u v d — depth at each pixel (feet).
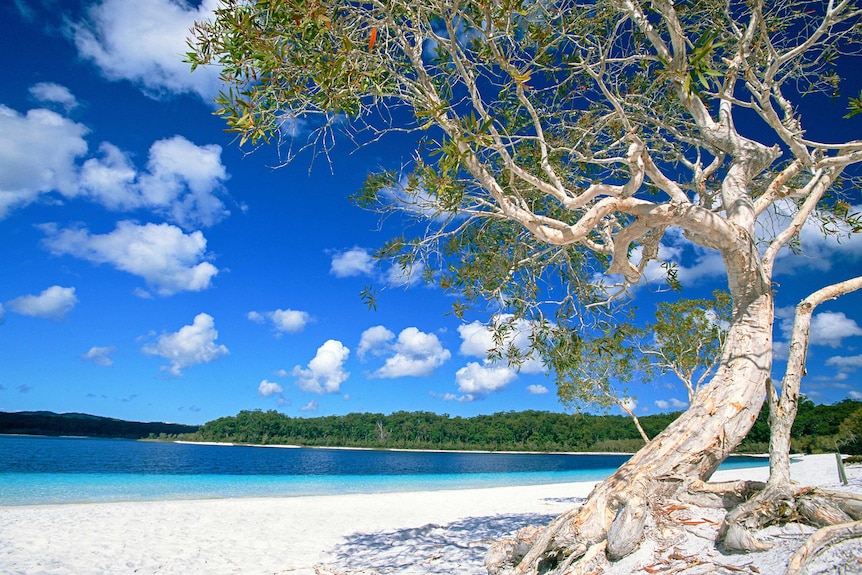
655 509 15.58
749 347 18.11
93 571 25.58
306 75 16.83
